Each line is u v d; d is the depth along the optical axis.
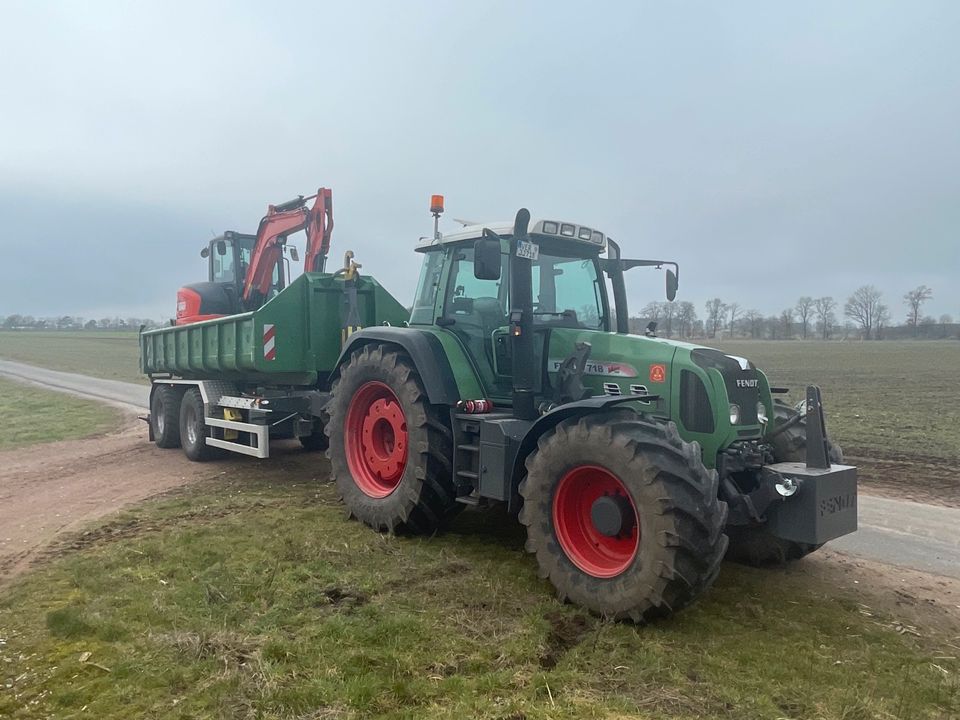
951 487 8.59
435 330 6.46
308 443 10.46
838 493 4.55
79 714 3.27
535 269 6.01
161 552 5.58
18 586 4.93
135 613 4.36
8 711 3.30
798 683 3.64
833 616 4.60
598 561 4.60
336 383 6.97
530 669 3.73
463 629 4.18
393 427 6.41
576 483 4.72
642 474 4.20
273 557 5.46
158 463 9.87
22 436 12.75
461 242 6.42
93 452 11.00
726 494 4.75
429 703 3.38
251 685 3.47
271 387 9.63
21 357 42.72
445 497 6.01
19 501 7.72
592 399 4.64
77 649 3.90
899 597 5.01
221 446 9.20
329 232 10.14
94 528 6.40
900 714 3.40
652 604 4.16
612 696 3.46
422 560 5.46
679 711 3.36
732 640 4.18
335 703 3.34
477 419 5.63
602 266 6.61
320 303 8.63
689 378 4.98
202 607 4.45
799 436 5.39
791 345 73.94
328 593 4.72
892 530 6.73
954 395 20.55
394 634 4.06
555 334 5.75
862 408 17.33
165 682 3.52
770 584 5.21
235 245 11.61
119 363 37.28
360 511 6.42
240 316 8.51
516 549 5.78
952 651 4.14
